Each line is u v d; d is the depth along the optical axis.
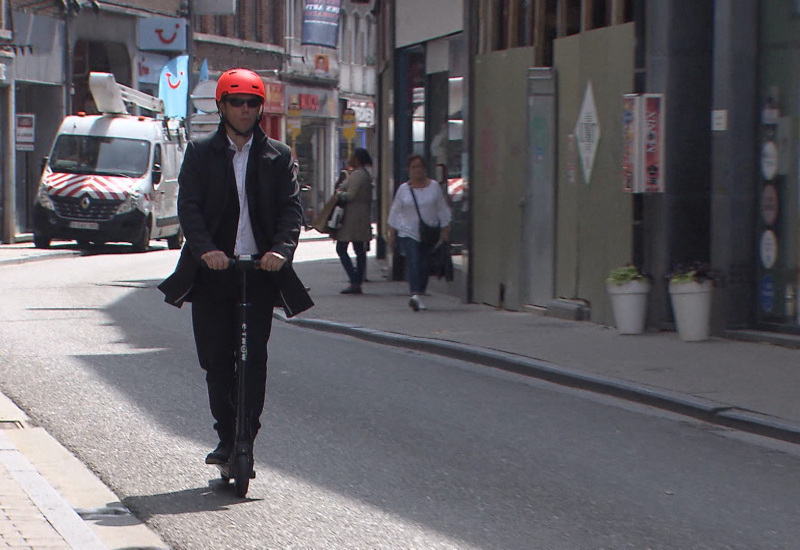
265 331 8.52
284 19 62.41
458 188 21.95
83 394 12.37
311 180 66.00
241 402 8.40
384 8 28.47
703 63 16.75
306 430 10.86
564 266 18.83
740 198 16.03
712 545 7.54
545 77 19.02
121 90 38.44
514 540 7.57
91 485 8.88
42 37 42.19
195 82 52.94
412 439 10.55
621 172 17.17
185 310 20.53
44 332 17.14
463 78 21.33
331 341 16.86
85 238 36.25
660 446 10.43
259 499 8.49
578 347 15.41
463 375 14.06
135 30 48.22
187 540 7.50
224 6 49.78
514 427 11.13
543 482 9.10
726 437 10.84
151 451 9.93
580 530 7.82
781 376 13.20
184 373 13.74
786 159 15.55
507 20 20.48
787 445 10.55
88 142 37.47
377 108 29.55
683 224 16.84
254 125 8.43
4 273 28.20
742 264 16.08
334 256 35.69
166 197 39.09
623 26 17.09
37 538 6.97
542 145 19.16
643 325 16.70
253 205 8.41
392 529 7.77
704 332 15.95
